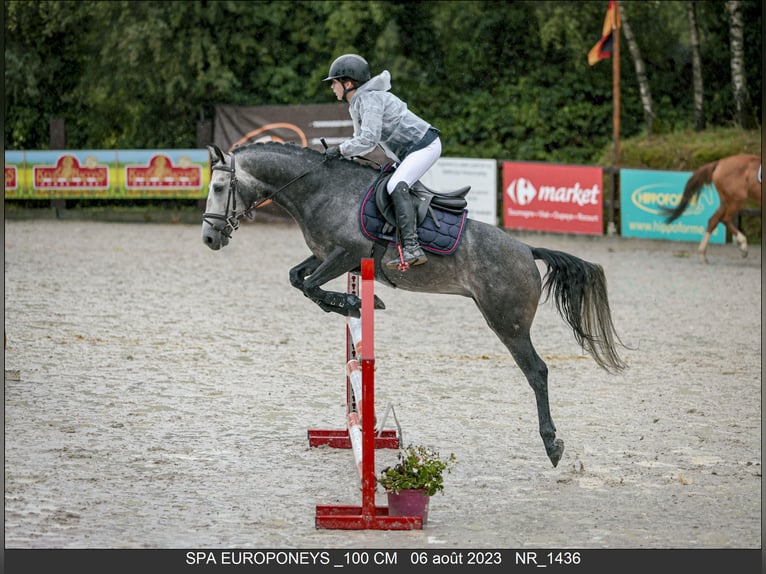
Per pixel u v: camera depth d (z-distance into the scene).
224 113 28.94
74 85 32.09
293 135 28.48
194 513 7.36
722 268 21.03
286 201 8.72
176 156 28.38
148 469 8.37
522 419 10.28
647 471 8.64
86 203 30.00
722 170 21.39
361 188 8.59
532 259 8.68
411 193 8.48
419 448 7.54
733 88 29.78
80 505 7.43
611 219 24.78
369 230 8.45
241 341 13.76
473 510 7.63
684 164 26.05
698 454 9.14
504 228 26.20
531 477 8.45
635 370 12.55
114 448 8.91
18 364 11.94
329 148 8.64
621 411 10.65
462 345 13.97
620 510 7.64
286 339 14.00
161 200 29.88
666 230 23.55
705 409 10.75
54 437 9.16
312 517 7.39
